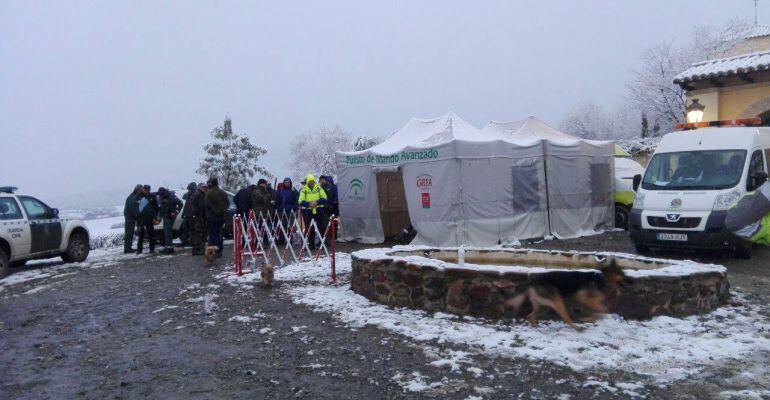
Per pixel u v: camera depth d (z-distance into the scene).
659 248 12.02
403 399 4.68
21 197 13.48
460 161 13.03
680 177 11.72
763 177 11.12
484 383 4.96
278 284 9.79
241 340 6.56
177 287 10.09
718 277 7.12
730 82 18.14
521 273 6.68
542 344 5.84
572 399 4.58
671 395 4.61
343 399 4.74
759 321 6.58
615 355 5.50
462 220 13.06
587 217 16.02
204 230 14.73
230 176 37.06
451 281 7.13
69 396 5.05
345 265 11.48
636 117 41.41
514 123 17.11
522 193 14.28
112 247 19.64
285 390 4.98
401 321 6.91
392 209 15.77
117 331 7.26
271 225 14.58
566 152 15.43
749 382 4.84
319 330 6.80
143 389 5.15
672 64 32.91
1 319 8.26
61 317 8.22
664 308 6.68
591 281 6.55
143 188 16.23
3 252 12.45
